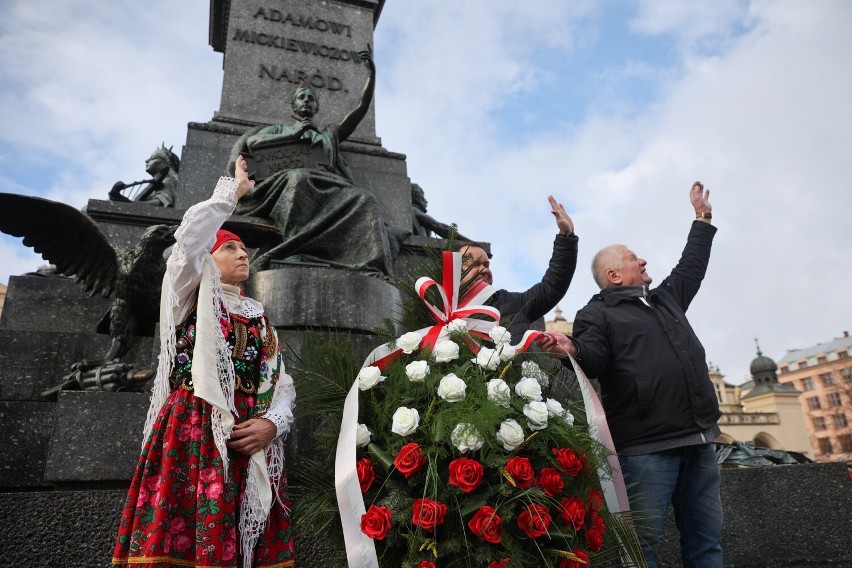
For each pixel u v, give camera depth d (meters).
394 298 3.89
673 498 2.66
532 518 1.70
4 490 2.79
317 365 2.22
